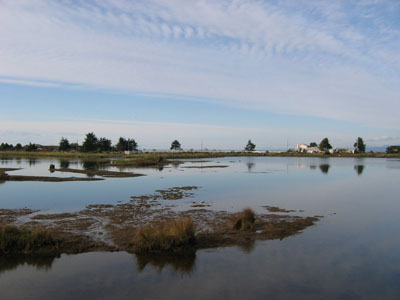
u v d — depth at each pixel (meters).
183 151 142.50
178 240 10.88
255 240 12.02
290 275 8.98
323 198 22.05
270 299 7.65
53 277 8.80
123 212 16.80
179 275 8.95
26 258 10.03
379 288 8.24
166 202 20.00
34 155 102.94
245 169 50.56
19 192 23.67
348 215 16.58
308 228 13.90
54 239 11.20
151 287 8.24
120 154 108.44
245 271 9.22
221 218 15.53
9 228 10.88
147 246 10.64
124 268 9.37
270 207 18.66
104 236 12.22
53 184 28.59
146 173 41.81
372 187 28.42
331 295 7.87
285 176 38.38
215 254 10.52
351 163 74.00
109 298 7.69
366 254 10.66
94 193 23.45
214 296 7.78
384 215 16.62
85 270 9.21
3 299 7.64
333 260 10.09
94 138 124.44
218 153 135.25
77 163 62.38
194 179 34.22
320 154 135.88
